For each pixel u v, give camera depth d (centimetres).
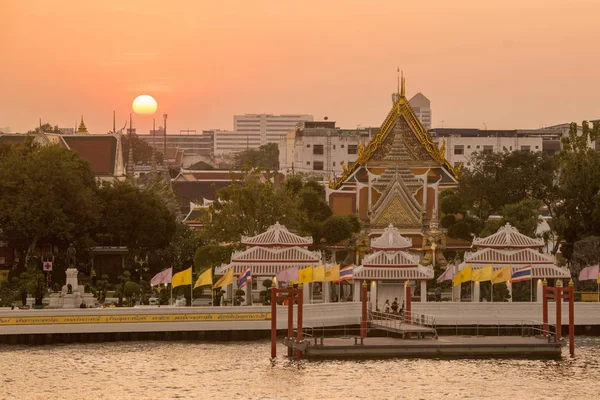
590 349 15875
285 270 17375
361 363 14550
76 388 13175
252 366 14388
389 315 16788
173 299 18812
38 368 14325
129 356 15175
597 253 19838
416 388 13150
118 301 18138
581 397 12794
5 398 12662
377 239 18125
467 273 17275
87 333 16288
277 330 16638
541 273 18362
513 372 14075
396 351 14862
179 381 13525
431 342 15175
